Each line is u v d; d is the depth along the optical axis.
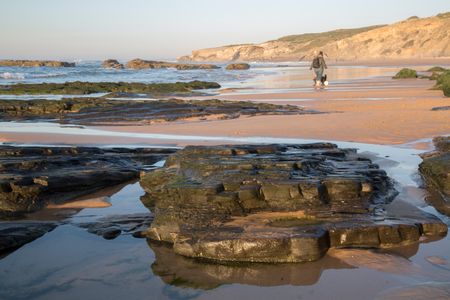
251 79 46.75
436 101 19.77
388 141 11.68
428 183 8.14
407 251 5.73
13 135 14.44
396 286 4.79
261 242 5.59
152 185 8.10
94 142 13.05
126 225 6.93
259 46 196.88
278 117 16.61
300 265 5.48
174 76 56.41
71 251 6.09
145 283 5.12
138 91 33.06
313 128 13.84
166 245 6.24
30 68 82.81
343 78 40.84
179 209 6.67
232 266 5.56
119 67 95.50
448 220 6.62
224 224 6.19
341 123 14.50
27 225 6.86
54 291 4.97
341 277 5.11
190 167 7.72
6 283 5.18
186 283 5.10
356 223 6.06
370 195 7.02
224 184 6.90
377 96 23.52
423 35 124.19
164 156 10.81
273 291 4.85
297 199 6.69
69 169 9.17
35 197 8.09
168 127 15.41
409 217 6.36
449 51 113.00
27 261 5.79
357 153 10.39
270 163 7.58
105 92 33.38
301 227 5.95
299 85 35.06
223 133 13.73
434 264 5.33
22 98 29.00
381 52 128.38
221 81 44.66
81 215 7.60
